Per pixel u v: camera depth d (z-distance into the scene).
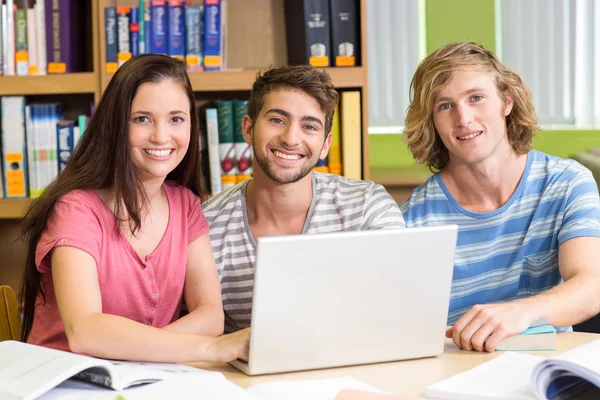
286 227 1.84
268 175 1.73
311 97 1.70
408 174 3.32
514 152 1.94
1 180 2.74
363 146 2.71
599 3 3.54
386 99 3.57
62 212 1.56
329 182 1.90
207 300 1.66
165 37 2.68
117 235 1.59
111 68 2.67
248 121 1.83
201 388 1.11
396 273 1.30
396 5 3.52
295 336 1.28
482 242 1.93
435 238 1.30
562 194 1.89
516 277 1.90
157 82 1.56
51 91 2.68
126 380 1.15
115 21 2.67
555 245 1.88
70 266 1.49
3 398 1.07
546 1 3.53
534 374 1.10
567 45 3.56
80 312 1.42
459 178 1.95
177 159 1.62
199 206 1.76
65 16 2.68
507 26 3.55
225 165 2.70
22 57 2.68
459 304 1.94
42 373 1.13
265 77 1.73
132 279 1.61
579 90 3.59
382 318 1.32
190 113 1.69
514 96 1.90
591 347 1.18
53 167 2.71
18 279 3.04
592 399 1.13
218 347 1.32
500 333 1.41
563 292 1.57
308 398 1.13
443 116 1.88
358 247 1.26
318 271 1.25
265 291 1.23
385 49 3.55
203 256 1.71
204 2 2.67
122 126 1.55
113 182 1.59
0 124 2.73
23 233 1.65
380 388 1.22
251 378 1.29
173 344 1.33
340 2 2.68
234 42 3.03
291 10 2.89
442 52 1.89
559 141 3.62
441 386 1.17
